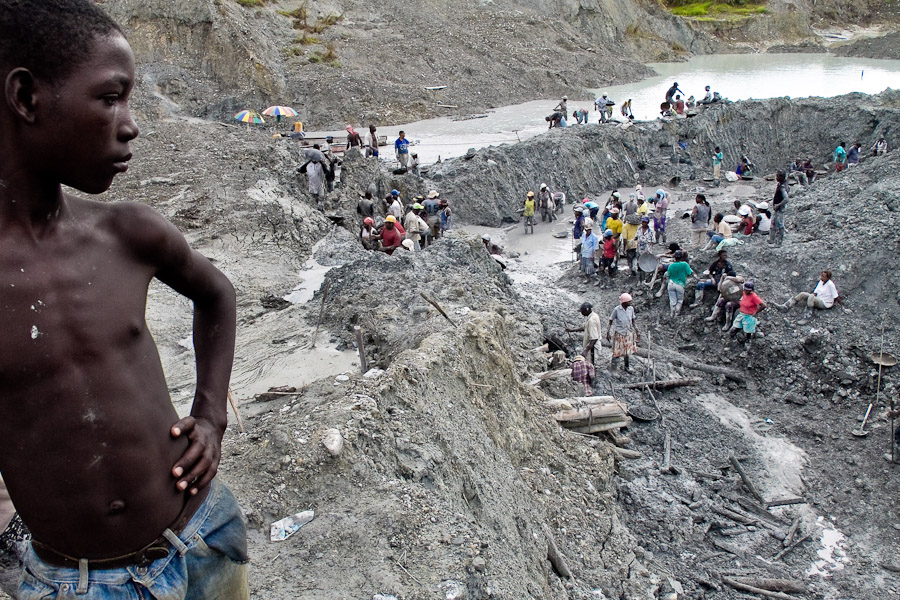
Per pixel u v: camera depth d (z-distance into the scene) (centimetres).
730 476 1539
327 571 644
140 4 3991
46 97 195
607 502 1245
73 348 209
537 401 1415
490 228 3141
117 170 217
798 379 1827
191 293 265
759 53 7331
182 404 1124
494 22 5738
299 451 766
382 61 4788
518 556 865
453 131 4069
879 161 2953
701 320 2056
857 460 1585
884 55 6681
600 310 2273
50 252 209
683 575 1254
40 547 232
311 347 1335
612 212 2562
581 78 5362
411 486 760
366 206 2377
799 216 2712
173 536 242
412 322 1370
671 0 8081
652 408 1706
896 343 1823
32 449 211
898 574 1312
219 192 1967
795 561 1335
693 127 3888
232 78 4006
